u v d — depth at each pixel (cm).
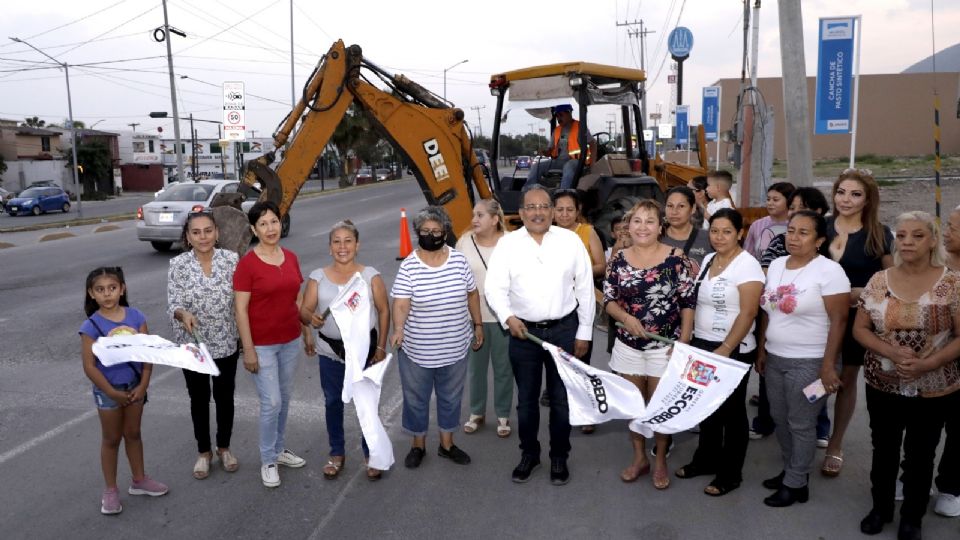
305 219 2419
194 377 487
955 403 389
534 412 486
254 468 512
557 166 1070
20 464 521
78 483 490
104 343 421
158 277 1290
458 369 507
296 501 462
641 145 1168
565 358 451
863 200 468
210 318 479
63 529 429
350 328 462
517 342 479
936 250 383
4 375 726
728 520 431
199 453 500
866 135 4884
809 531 416
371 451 461
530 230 470
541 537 414
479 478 494
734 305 448
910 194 2125
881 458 405
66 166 5381
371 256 1479
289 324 484
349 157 5597
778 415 451
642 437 485
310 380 702
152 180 6462
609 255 654
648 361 468
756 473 496
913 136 4819
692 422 433
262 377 474
